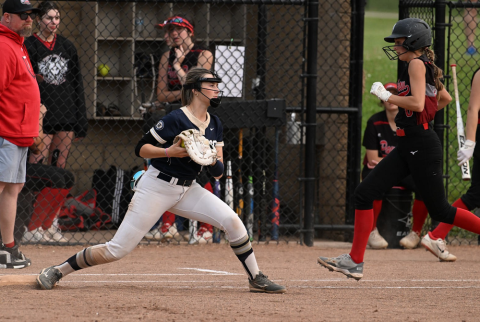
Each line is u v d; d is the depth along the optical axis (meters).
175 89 27.19
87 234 29.73
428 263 22.97
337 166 29.70
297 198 31.70
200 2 26.53
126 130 35.59
